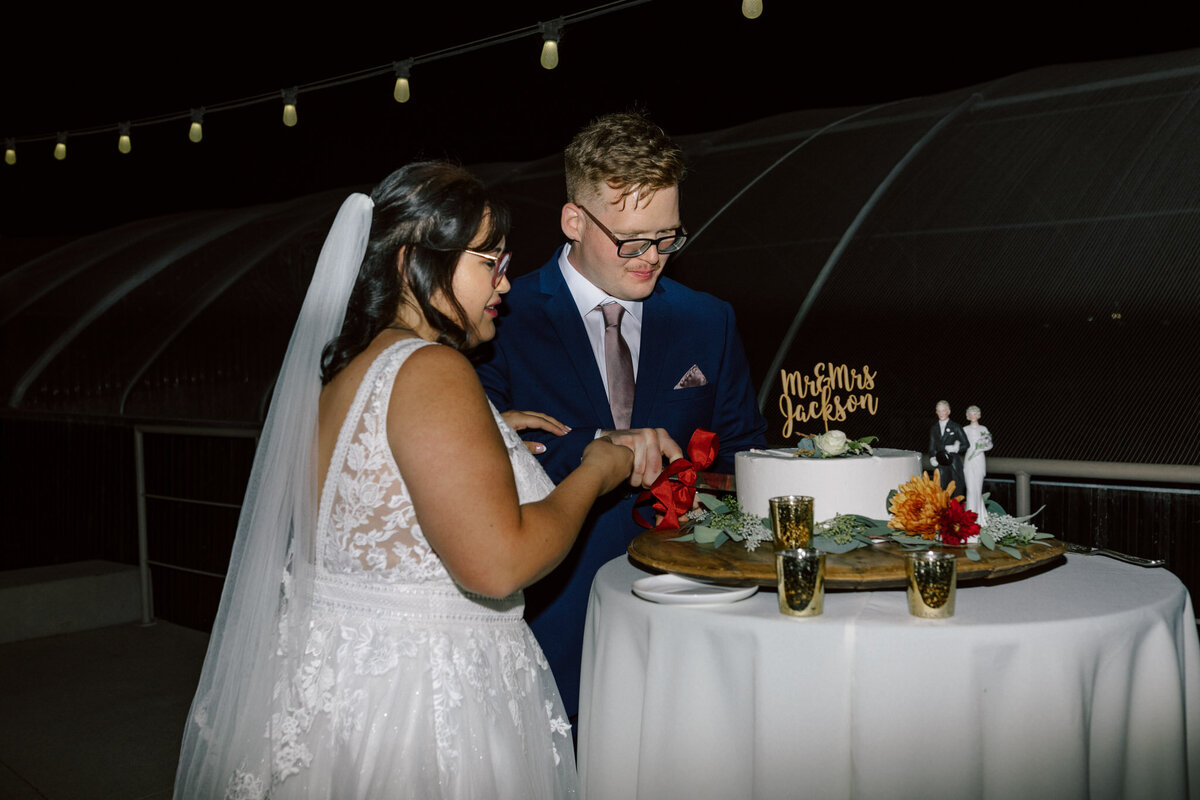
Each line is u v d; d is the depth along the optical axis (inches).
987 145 380.5
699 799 58.1
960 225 365.1
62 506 212.1
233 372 391.2
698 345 86.9
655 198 75.6
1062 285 331.6
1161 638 57.6
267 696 56.6
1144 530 104.6
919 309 350.3
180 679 159.3
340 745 53.0
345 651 54.1
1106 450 260.7
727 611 58.5
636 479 69.3
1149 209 337.4
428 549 54.2
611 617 64.3
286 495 58.2
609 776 63.5
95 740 134.6
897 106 429.1
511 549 49.2
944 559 54.8
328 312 57.7
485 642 57.4
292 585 57.2
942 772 52.5
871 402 96.0
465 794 52.7
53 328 429.4
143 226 474.3
